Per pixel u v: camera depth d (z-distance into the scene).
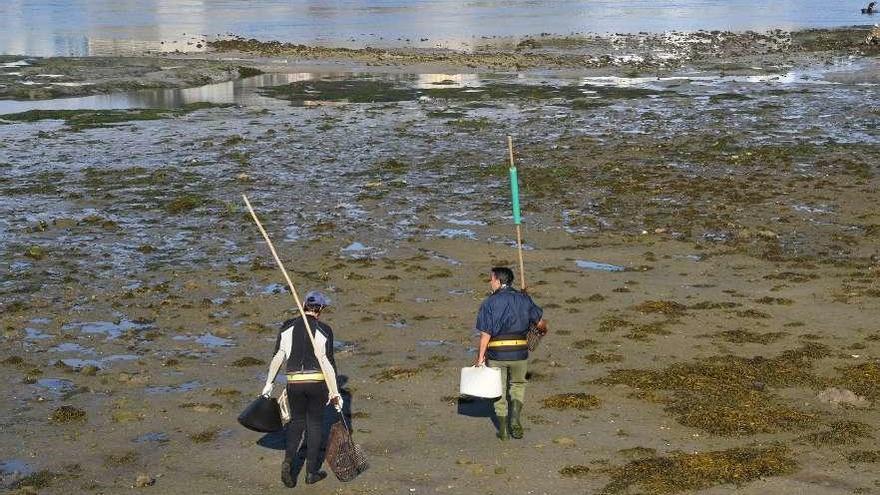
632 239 16.36
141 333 11.94
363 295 13.44
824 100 33.28
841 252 15.56
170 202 19.30
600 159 23.50
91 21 73.81
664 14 80.19
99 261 15.29
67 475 8.01
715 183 20.61
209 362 10.91
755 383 9.76
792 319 12.12
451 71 43.94
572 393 9.64
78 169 22.59
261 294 13.51
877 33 53.59
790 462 7.88
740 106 32.16
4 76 40.06
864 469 7.77
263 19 75.31
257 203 19.20
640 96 35.00
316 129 28.14
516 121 29.59
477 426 8.93
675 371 10.14
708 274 14.34
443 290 13.66
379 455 8.31
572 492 7.48
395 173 22.06
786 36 59.22
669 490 7.45
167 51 52.62
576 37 59.47
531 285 13.74
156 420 9.20
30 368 10.68
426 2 97.06
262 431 7.84
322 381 7.81
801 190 19.92
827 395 9.30
